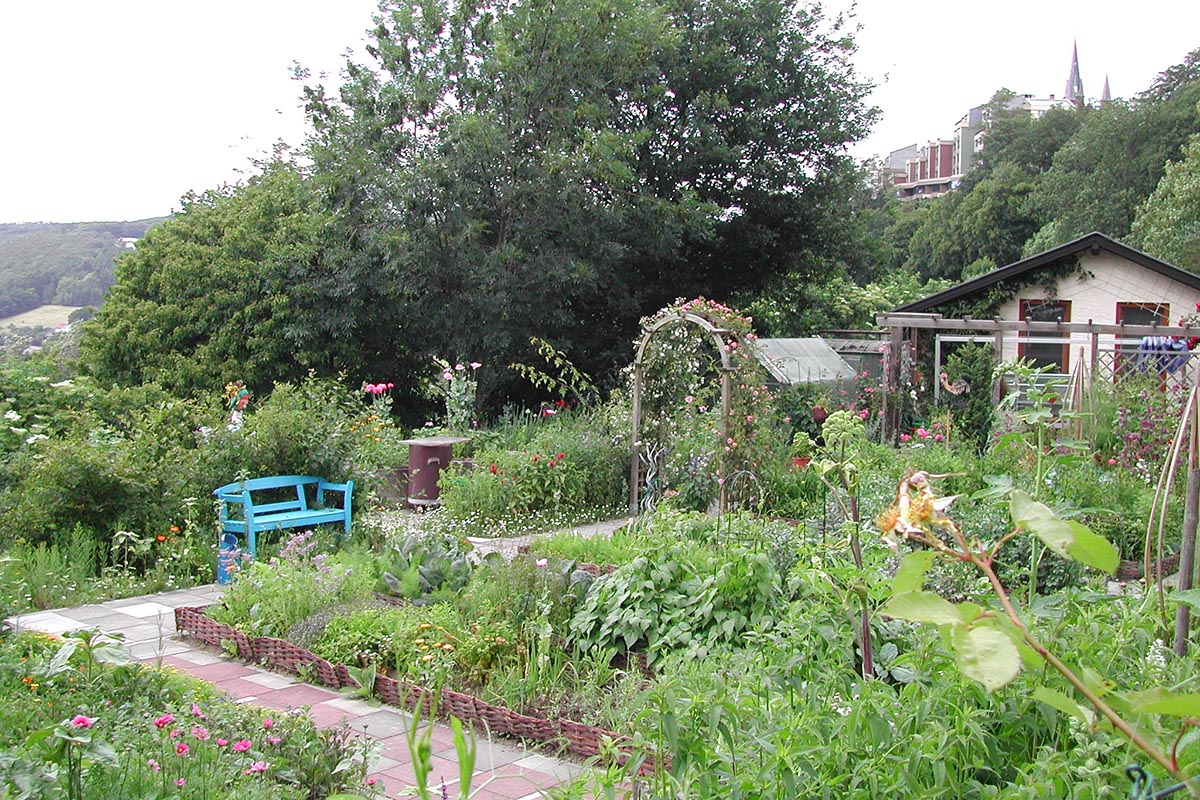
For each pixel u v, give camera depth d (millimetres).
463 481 10930
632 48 17609
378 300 16953
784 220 21406
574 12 16703
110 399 12227
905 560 1493
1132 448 9867
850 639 3215
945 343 16047
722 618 5277
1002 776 2623
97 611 7059
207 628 6273
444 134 16188
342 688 5430
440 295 16859
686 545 6137
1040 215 41312
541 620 5586
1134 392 10938
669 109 20156
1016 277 15945
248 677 5648
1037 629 2855
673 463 10953
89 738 2982
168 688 4539
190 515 8453
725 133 20203
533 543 8156
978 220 42469
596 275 17000
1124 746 2258
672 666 4258
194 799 3287
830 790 2486
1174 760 1237
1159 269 15016
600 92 17703
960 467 9547
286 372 16625
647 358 11406
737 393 10406
